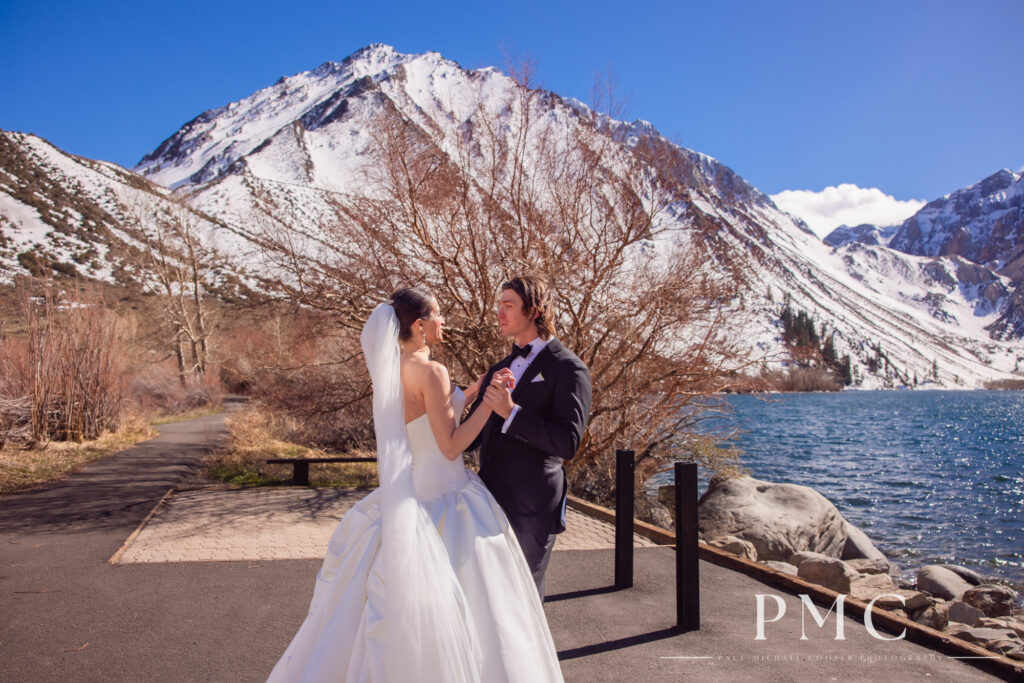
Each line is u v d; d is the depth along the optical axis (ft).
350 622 7.80
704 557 18.80
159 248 101.30
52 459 35.37
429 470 8.77
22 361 38.50
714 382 30.45
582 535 21.08
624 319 29.91
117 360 50.37
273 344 38.42
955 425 154.71
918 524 47.39
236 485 29.76
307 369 36.04
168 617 13.48
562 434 8.91
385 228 30.99
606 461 32.86
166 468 33.88
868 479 68.59
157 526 21.34
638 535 21.49
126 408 53.06
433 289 30.53
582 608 14.43
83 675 10.80
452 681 7.47
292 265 31.65
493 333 30.12
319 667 7.59
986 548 40.24
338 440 45.01
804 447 98.32
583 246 29.94
